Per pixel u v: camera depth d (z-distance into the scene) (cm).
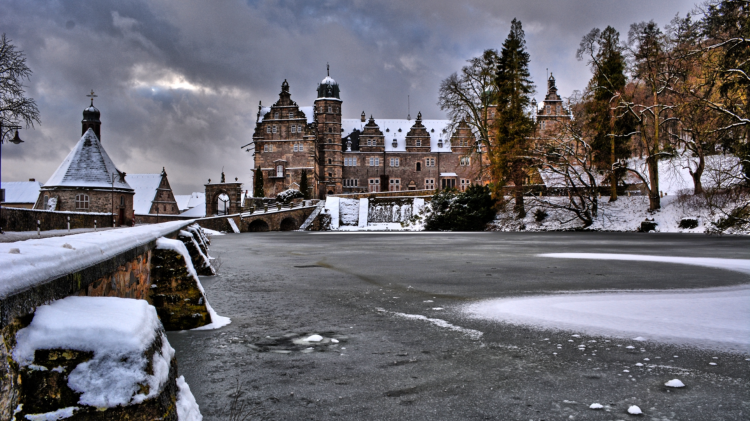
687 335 703
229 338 716
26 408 230
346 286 1263
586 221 4794
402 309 942
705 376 530
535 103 5178
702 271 1470
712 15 3130
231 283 1329
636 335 708
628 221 4653
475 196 5603
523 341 688
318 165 9825
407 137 10294
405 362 595
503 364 582
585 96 4856
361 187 10231
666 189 5822
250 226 6203
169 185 10431
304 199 7694
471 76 5309
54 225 3070
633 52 4200
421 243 3181
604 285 1214
